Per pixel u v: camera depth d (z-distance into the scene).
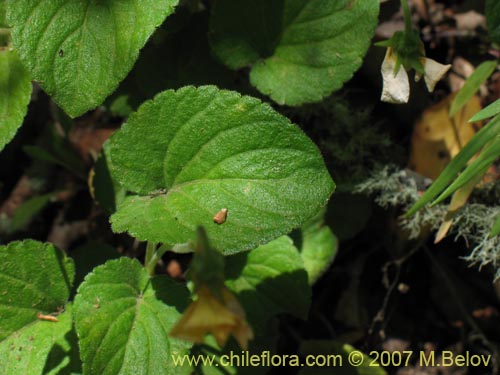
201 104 0.17
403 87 0.18
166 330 0.18
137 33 0.17
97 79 0.17
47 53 0.17
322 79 0.19
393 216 0.22
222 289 0.14
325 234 0.21
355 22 0.19
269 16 0.19
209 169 0.17
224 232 0.16
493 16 0.19
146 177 0.18
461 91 0.20
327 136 0.22
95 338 0.17
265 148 0.17
